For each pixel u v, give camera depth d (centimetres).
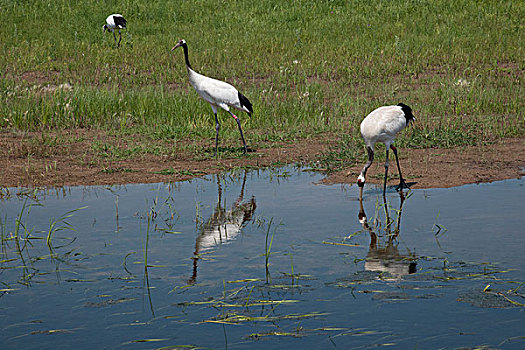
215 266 845
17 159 1573
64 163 1536
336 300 729
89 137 1838
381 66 2734
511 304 708
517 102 2086
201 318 691
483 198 1167
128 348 624
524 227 977
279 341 633
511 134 1762
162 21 3766
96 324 678
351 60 2875
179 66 2841
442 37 3186
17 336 649
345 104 2158
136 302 734
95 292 764
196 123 1967
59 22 3681
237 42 3275
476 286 761
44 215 1099
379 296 736
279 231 992
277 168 1488
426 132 1731
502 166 1427
